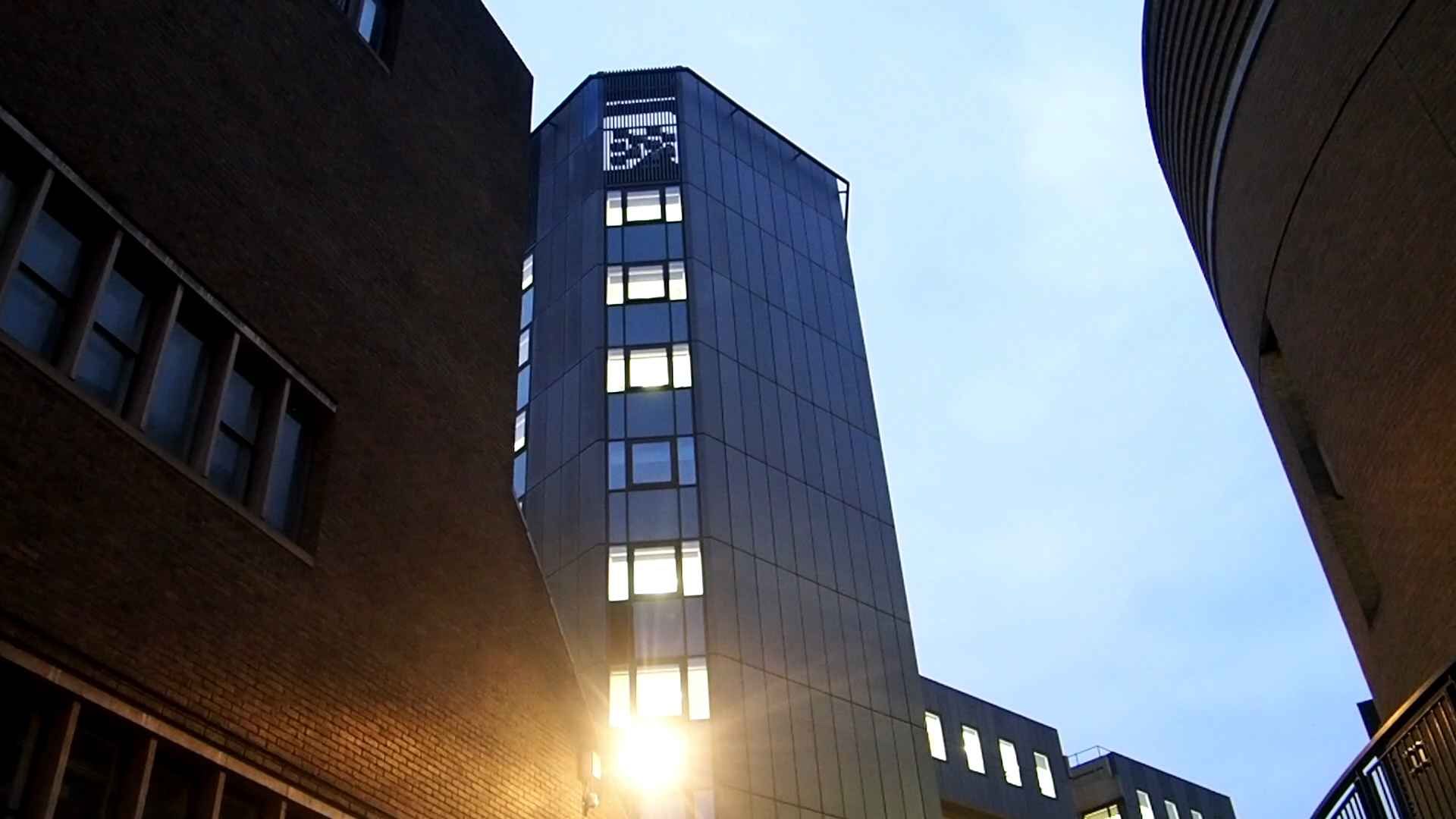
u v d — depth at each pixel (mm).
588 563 39594
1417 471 16172
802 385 47656
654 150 52031
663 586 38875
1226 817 66375
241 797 11031
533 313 49375
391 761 12820
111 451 10461
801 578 41469
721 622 38094
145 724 9891
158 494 10867
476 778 14188
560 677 16875
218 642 10984
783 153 57188
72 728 9258
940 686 51875
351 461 14047
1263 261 20328
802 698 38500
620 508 40562
